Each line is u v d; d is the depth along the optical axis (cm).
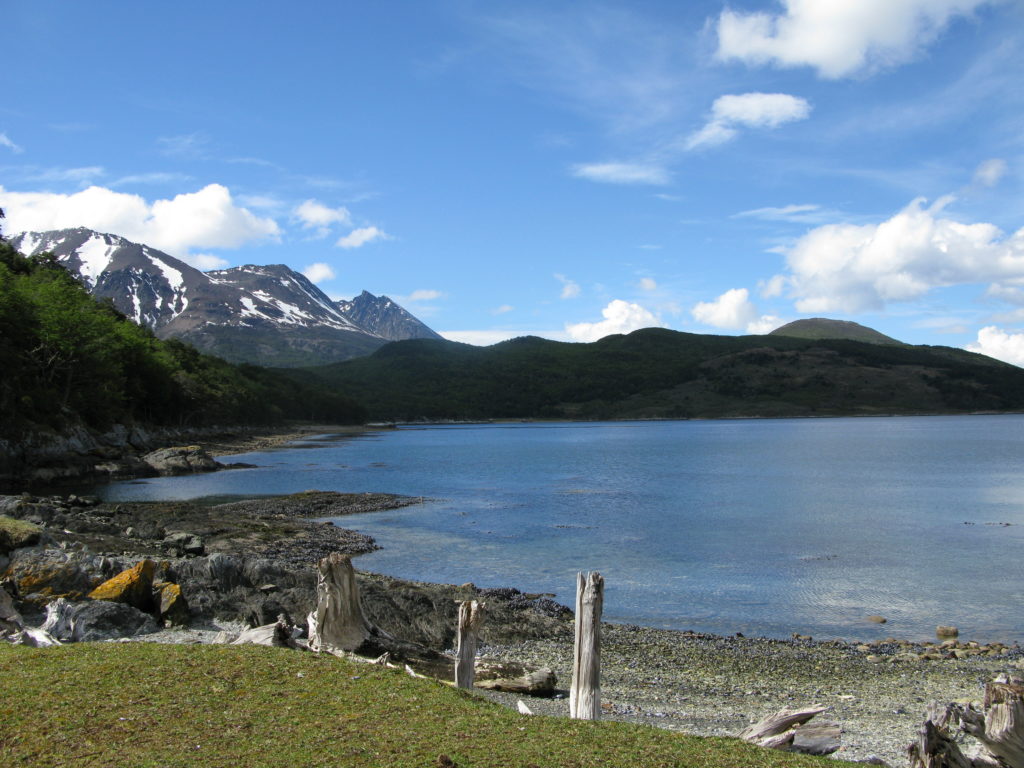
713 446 14562
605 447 14512
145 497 6259
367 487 7375
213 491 6806
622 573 3659
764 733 1230
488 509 5844
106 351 9844
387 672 1318
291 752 966
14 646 1421
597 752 1030
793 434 19288
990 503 6200
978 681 2130
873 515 5550
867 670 2242
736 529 4909
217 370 18062
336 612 1781
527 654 2331
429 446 14888
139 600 2127
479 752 996
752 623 2839
